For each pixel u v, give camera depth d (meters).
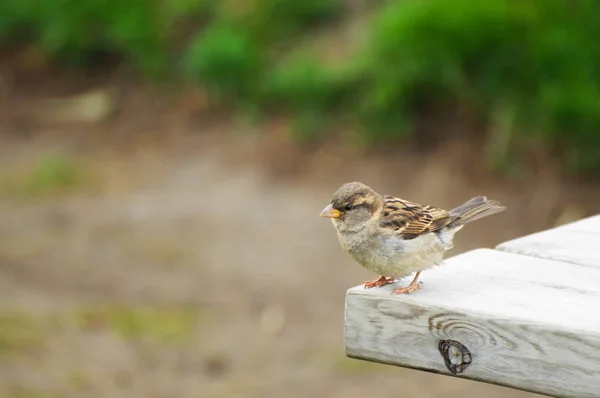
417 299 4.86
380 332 4.93
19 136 19.70
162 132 19.14
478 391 10.43
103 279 13.41
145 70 21.22
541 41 16.08
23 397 10.07
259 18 20.48
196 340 11.57
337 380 10.62
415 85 16.69
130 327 11.89
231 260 13.93
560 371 4.44
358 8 20.38
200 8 21.64
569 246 6.03
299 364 11.02
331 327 11.88
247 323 12.05
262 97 18.88
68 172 17.61
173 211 15.74
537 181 15.34
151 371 10.81
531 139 15.75
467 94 16.34
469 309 4.68
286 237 14.58
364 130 16.94
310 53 19.33
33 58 22.45
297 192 16.08
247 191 16.28
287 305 12.50
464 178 15.65
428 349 4.79
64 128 19.84
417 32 16.50
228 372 10.81
